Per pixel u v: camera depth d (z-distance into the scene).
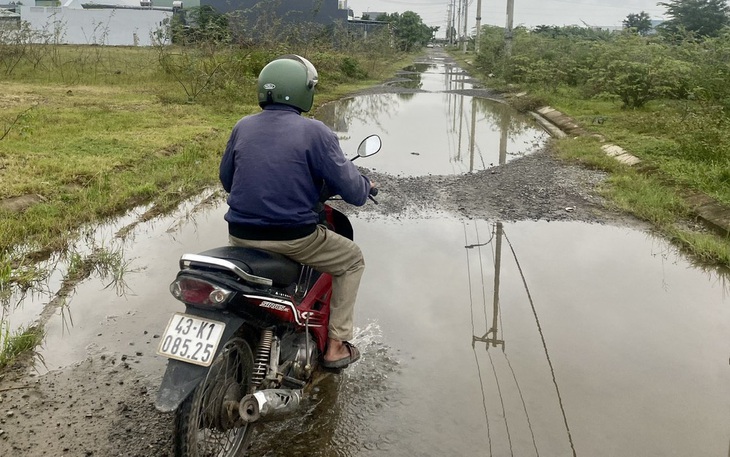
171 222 6.24
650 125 11.16
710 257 5.35
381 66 32.38
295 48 20.66
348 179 2.83
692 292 4.68
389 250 5.48
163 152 8.97
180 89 16.42
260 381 2.68
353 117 14.22
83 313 4.16
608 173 8.48
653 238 5.95
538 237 5.91
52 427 2.95
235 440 2.72
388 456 2.81
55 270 4.91
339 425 3.04
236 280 2.47
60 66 19.86
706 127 9.19
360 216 6.48
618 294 4.62
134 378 3.39
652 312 4.32
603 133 11.10
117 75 19.33
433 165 9.10
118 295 4.46
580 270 5.09
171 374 2.37
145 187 7.06
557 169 8.80
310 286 3.12
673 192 7.14
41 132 9.70
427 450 2.85
